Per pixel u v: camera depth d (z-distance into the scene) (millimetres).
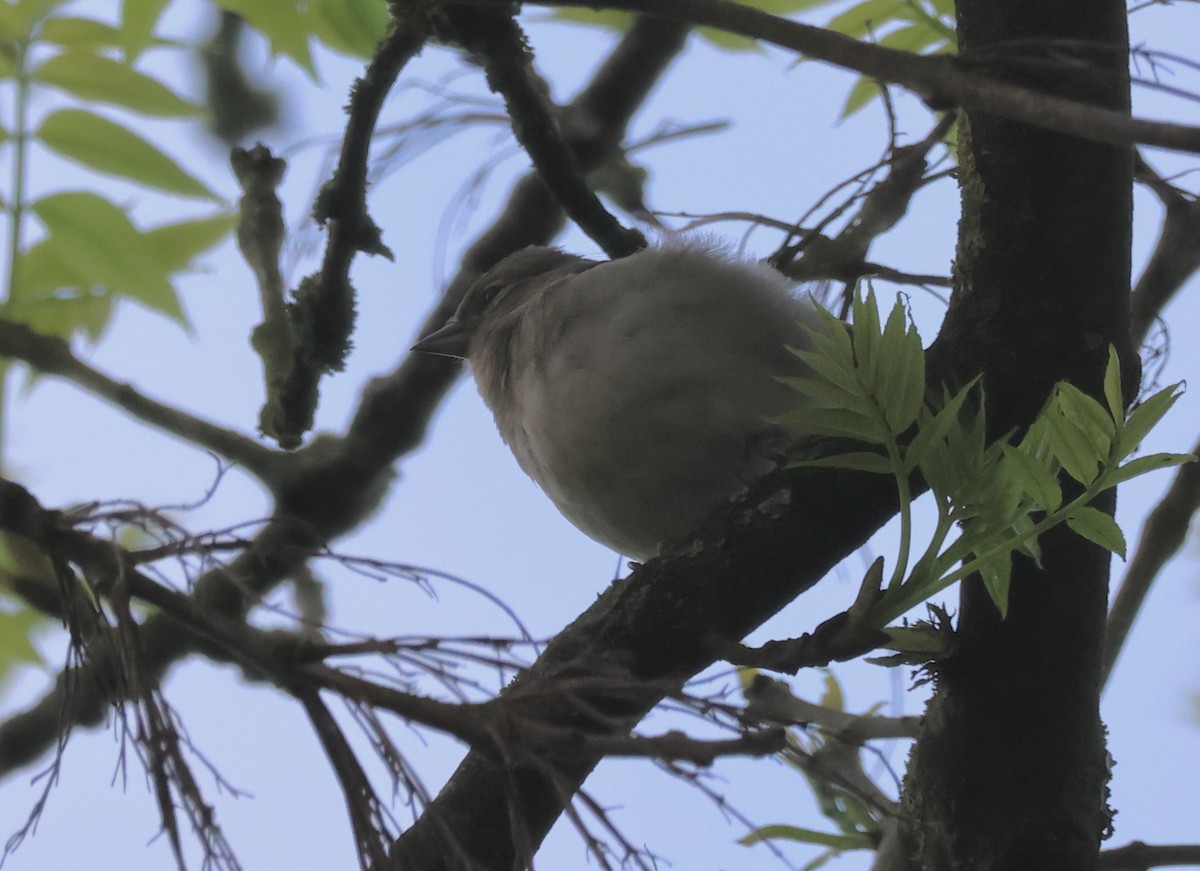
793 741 5129
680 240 6645
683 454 6336
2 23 6320
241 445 6590
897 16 6445
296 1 6574
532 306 6949
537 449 6785
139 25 6316
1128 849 5402
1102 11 4816
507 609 3703
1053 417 4215
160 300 6473
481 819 4352
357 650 3432
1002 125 4883
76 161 6375
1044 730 5168
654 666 4664
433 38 6129
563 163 6594
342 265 6293
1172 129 3100
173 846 3326
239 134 6793
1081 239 4891
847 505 4734
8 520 3693
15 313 6441
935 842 5234
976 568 4293
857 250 6605
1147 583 6230
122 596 3572
